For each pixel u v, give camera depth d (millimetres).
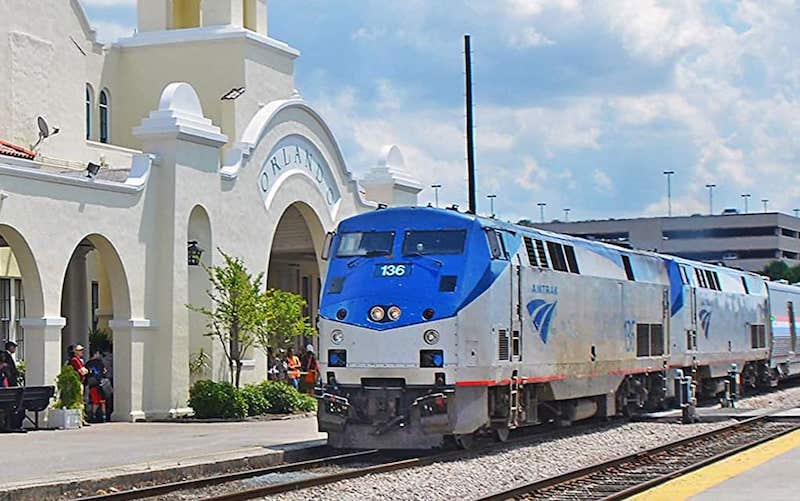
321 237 37062
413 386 21172
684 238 107188
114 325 28359
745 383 41375
